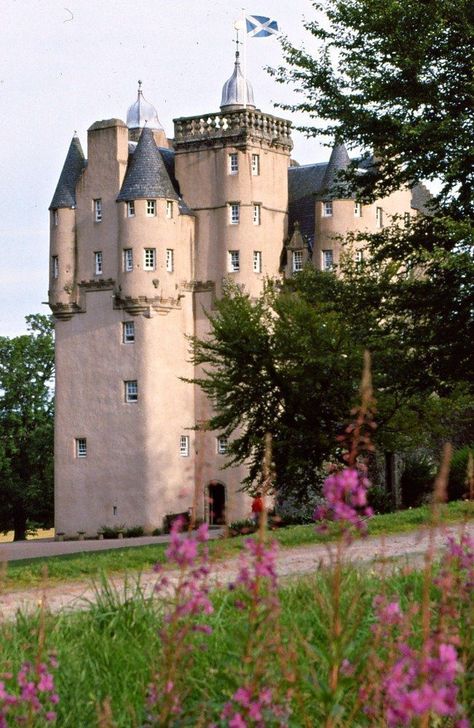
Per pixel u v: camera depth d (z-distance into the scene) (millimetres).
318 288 34406
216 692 7578
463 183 29625
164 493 72062
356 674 6336
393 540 20344
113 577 17625
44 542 70625
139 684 7957
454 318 30375
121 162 74812
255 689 5551
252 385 45281
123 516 72562
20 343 83688
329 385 43781
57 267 75500
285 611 9328
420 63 28734
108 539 71750
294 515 53344
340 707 5562
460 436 58094
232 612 10055
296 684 5988
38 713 7070
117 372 73438
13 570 18656
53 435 83062
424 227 31125
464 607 7102
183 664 6301
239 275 73812
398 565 13195
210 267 74750
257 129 74812
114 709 7613
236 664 7410
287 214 77188
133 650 8773
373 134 29750
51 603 14688
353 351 42781
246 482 45438
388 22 29109
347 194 31406
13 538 93812
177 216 73688
